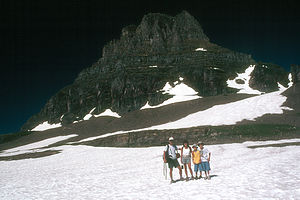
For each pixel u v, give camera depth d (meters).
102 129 112.12
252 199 9.62
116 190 13.75
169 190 12.57
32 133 154.12
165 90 153.38
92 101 169.12
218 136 51.69
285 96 76.75
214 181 13.86
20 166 32.66
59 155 43.09
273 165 17.52
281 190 10.62
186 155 14.96
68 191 14.51
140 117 116.38
